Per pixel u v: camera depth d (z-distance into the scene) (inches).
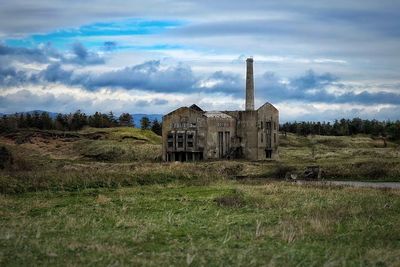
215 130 3373.5
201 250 852.6
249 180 2304.4
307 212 1289.4
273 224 1133.7
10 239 916.6
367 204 1419.8
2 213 1251.2
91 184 1849.2
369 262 772.0
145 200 1529.3
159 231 1035.3
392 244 913.5
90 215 1246.3
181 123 3395.7
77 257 789.9
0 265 733.9
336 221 1139.3
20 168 2425.0
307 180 2514.8
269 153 3624.5
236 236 981.2
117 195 1654.8
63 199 1549.0
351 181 2576.3
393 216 1227.2
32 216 1239.5
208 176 2293.3
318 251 853.2
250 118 3523.6
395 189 1871.3
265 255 817.5
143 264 751.1
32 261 759.1
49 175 1855.3
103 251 832.3
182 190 1813.5
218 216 1243.8
